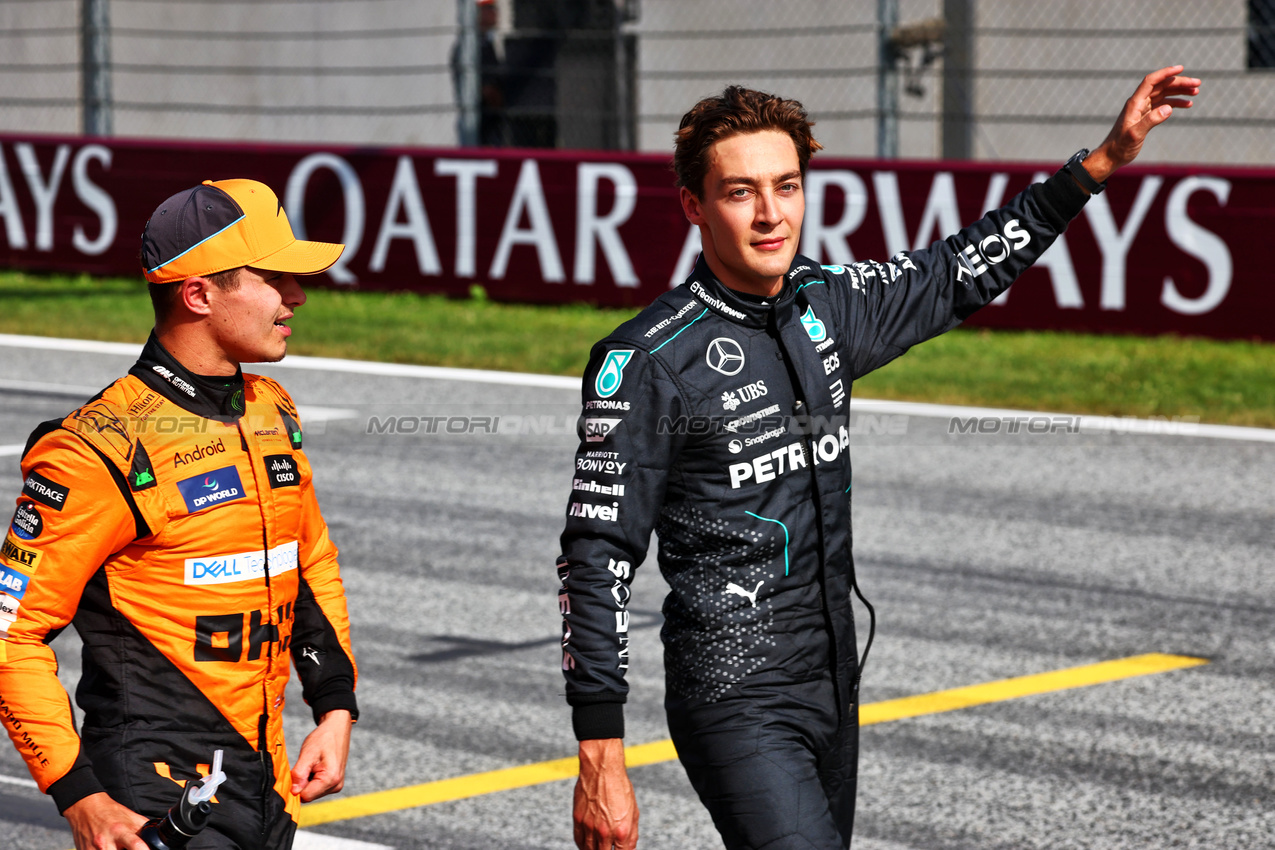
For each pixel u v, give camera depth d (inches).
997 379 1589.6
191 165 2186.3
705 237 406.6
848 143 2701.8
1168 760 684.7
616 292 1972.2
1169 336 1745.8
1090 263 1774.1
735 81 2709.2
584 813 384.8
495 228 2032.5
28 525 358.0
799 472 407.8
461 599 924.6
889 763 682.8
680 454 401.1
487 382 1595.7
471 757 689.0
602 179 1957.4
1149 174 1728.6
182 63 3164.4
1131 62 2613.2
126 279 2242.9
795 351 408.8
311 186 2132.1
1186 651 835.4
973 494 1178.6
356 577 964.6
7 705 351.3
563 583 396.2
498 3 2561.5
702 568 403.9
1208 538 1059.3
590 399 399.5
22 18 3085.6
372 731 717.9
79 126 3065.9
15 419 1395.2
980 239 450.0
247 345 375.2
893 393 1534.2
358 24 3026.6
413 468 1259.8
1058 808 633.6
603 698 384.5
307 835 605.9
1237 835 606.9
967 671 803.4
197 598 371.6
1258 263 1688.0
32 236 2300.7
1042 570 986.7
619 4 2645.2
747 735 398.0
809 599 409.7
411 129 3004.4
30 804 633.0
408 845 598.2
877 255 1850.4
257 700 381.4
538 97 2596.0
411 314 1964.8
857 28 1916.8
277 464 386.3
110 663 370.3
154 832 342.6
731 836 400.8
